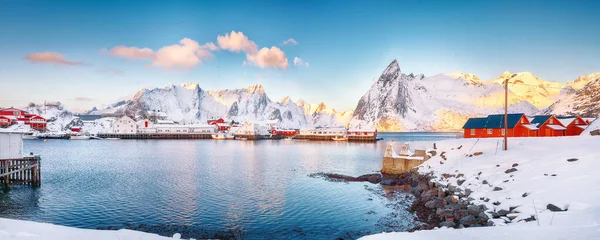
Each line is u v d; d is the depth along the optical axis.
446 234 12.88
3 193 33.31
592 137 36.00
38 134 150.00
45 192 33.91
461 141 49.59
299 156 76.12
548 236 11.97
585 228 12.73
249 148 102.94
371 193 34.91
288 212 27.55
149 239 12.38
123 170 49.72
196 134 172.25
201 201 30.67
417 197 32.59
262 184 39.34
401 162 46.06
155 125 179.12
